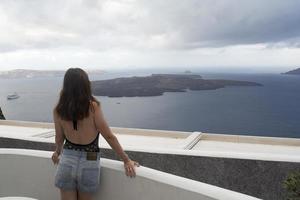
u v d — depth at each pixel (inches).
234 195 97.0
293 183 129.2
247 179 162.6
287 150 200.8
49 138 211.6
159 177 114.2
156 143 220.1
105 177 128.2
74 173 117.4
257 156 161.9
